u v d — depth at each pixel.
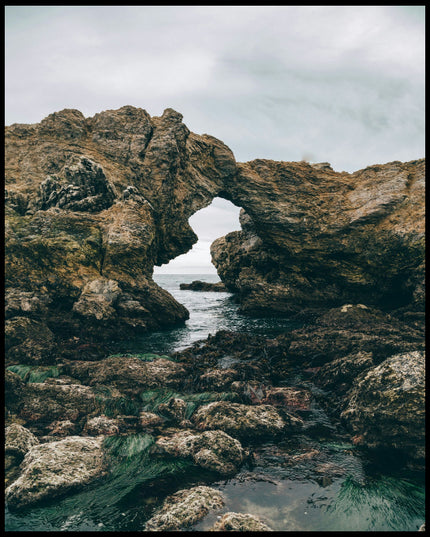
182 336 25.45
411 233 31.89
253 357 18.53
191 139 37.31
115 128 35.66
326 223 37.25
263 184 39.03
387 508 7.42
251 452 9.76
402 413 9.71
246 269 44.84
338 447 10.02
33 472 7.96
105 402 12.48
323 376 15.12
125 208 29.78
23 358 16.11
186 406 12.54
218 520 6.92
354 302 36.78
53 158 33.53
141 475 8.62
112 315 24.95
